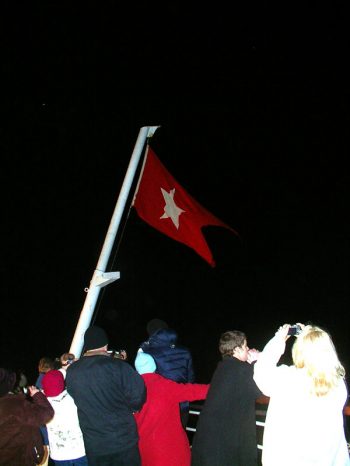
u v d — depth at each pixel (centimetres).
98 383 394
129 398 397
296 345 311
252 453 373
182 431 429
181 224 673
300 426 305
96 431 394
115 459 390
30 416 379
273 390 318
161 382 424
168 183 688
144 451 420
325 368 300
